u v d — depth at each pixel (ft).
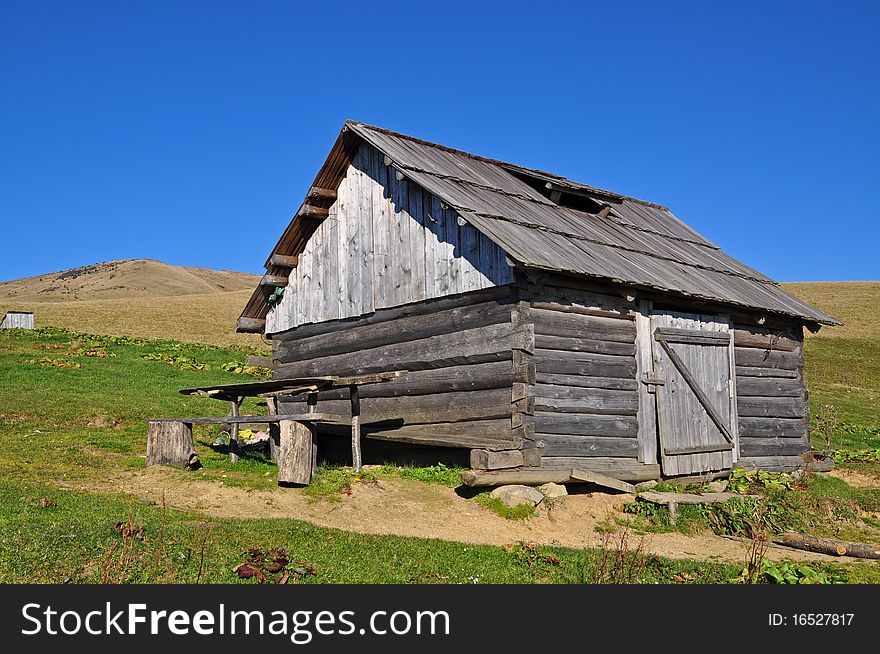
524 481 45.11
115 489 41.22
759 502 50.16
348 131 58.75
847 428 94.07
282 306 67.67
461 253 50.49
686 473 53.52
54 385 77.41
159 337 153.48
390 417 54.95
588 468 48.34
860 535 48.62
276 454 53.36
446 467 50.60
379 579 29.63
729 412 57.98
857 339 172.45
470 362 49.32
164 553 29.48
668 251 63.98
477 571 31.89
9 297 577.84
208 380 91.20
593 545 39.34
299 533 34.40
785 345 64.80
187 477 45.06
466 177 58.23
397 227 55.98
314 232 64.23
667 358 53.62
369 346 57.36
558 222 57.11
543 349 47.16
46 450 51.19
